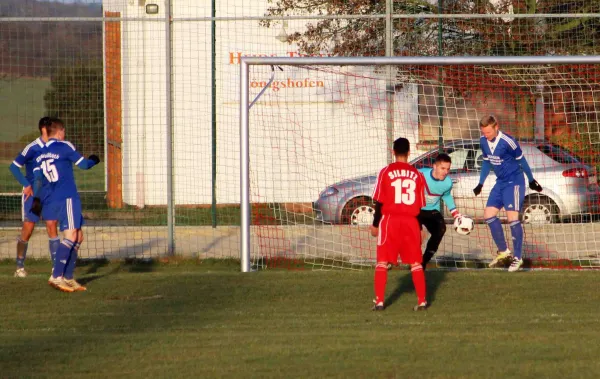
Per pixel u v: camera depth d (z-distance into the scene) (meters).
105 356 23.11
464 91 50.94
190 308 30.34
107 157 60.41
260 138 54.81
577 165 50.53
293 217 52.84
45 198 33.75
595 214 50.25
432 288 33.81
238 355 23.08
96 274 38.41
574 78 47.47
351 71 54.19
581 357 22.53
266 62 38.19
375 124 52.88
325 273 37.78
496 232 38.19
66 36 54.03
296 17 42.84
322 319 28.30
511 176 37.81
